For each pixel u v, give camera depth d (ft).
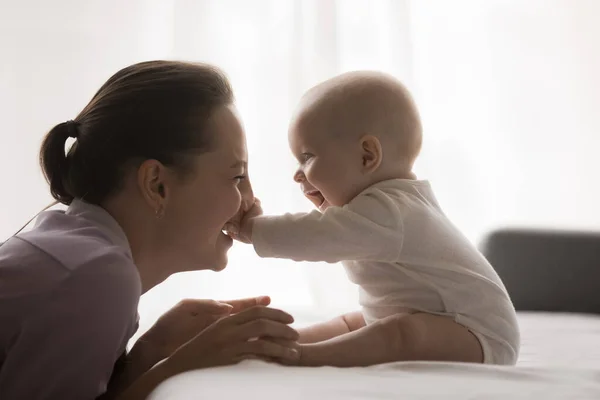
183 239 3.20
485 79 7.28
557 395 2.34
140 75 3.17
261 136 6.47
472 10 7.25
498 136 7.29
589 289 6.12
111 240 2.99
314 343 3.29
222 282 6.35
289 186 6.42
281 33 6.53
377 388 2.42
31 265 2.74
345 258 3.27
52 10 6.07
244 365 2.79
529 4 7.34
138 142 3.05
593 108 7.47
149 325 4.58
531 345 4.36
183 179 3.11
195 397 2.32
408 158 3.60
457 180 7.19
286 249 3.27
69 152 3.23
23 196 5.97
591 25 7.46
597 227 6.42
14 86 5.99
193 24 6.28
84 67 6.13
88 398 2.74
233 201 3.22
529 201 7.34
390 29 6.80
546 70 7.47
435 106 7.16
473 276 3.30
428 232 3.30
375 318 3.44
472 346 3.20
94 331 2.70
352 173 3.47
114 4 6.20
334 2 6.51
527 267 6.21
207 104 3.15
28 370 2.67
